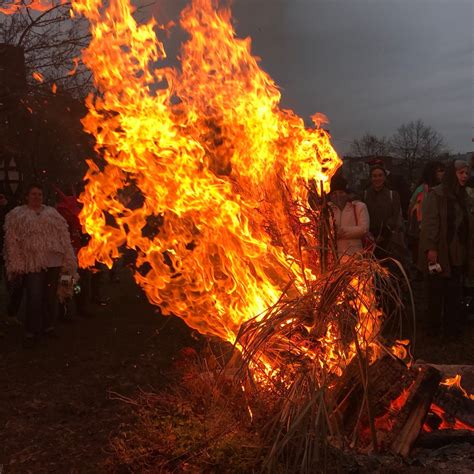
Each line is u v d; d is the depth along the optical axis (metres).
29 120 11.16
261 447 3.78
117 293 11.98
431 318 7.84
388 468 3.71
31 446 4.80
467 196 7.86
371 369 4.16
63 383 6.30
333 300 4.26
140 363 6.90
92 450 4.67
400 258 8.28
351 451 3.91
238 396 4.23
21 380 6.42
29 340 7.71
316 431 3.53
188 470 3.88
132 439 4.34
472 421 4.24
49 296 8.19
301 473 3.43
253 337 4.33
